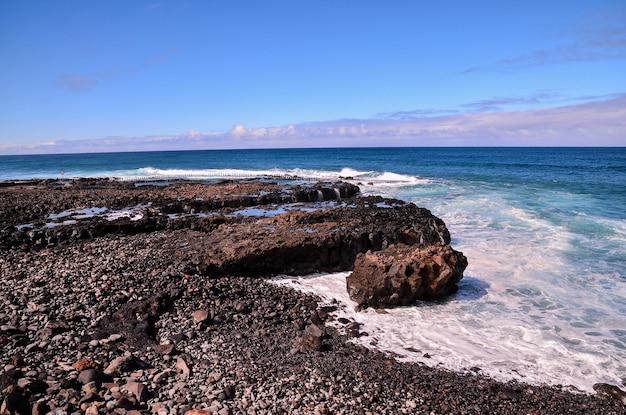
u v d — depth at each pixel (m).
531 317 13.15
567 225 23.62
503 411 8.42
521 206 29.73
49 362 8.64
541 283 15.75
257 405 7.79
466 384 9.40
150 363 9.30
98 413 6.97
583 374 10.09
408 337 11.89
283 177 49.91
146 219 20.52
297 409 7.78
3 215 21.58
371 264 14.24
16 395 6.93
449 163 74.56
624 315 13.12
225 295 13.66
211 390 8.22
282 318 12.61
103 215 21.88
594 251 19.09
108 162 93.12
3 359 8.59
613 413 8.57
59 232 18.33
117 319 11.26
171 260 15.35
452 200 32.62
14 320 10.49
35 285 12.70
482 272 16.98
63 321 10.52
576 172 55.47
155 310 11.99
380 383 9.09
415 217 22.09
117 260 15.14
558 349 11.23
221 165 78.50
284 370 9.39
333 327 12.43
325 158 98.62
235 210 24.55
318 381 8.91
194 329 11.35
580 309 13.62
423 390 8.94
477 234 22.59
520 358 10.80
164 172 60.50
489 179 47.31
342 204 25.77
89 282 13.02
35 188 34.88
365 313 13.48
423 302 14.30
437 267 14.22
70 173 61.69
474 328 12.48
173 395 7.96
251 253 15.79
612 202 30.94
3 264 14.93
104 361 9.00
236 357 9.91
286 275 16.52
